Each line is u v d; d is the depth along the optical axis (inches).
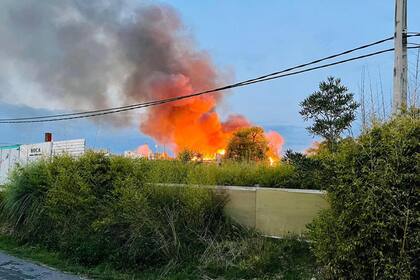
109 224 363.9
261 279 281.9
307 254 298.7
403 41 361.7
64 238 403.5
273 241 334.0
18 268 352.2
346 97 488.1
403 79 354.6
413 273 204.2
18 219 481.1
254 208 363.3
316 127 480.4
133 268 327.3
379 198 209.8
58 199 425.1
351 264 217.9
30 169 509.4
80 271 338.3
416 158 207.9
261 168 425.7
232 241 341.1
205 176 391.2
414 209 204.7
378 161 214.7
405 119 223.9
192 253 331.6
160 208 365.1
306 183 343.0
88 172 435.8
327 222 232.5
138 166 431.8
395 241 204.2
